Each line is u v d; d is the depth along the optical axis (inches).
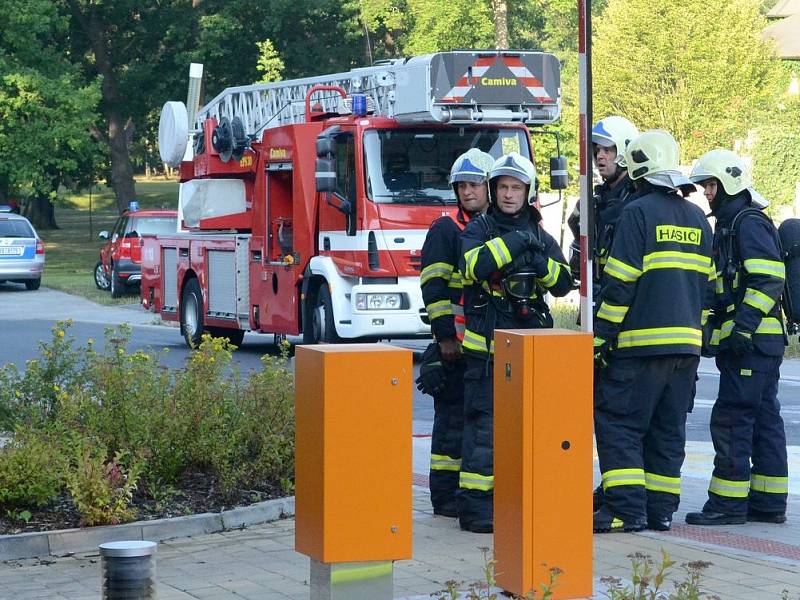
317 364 243.6
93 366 439.2
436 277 374.3
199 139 954.7
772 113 1891.0
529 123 757.3
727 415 376.2
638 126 1855.3
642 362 355.3
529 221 353.4
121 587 229.3
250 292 873.5
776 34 2591.0
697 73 1812.3
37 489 366.3
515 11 2282.2
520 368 274.4
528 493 274.4
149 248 1043.9
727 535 360.8
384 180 743.1
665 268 351.9
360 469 243.0
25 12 2014.0
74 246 2551.7
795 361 872.3
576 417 276.5
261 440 416.2
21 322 1200.2
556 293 353.1
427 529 365.1
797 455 507.2
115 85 2497.5
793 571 311.3
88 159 2204.7
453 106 730.8
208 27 2279.8
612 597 247.4
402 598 287.1
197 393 418.6
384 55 2378.2
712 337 377.7
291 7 2242.9
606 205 388.8
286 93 909.8
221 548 346.6
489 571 239.1
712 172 377.1
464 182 368.2
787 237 385.7
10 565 332.2
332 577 243.9
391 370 243.9
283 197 836.6
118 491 368.8
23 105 1998.0
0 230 1603.1
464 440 362.0
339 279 761.6
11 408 459.5
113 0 2426.2
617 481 356.8
